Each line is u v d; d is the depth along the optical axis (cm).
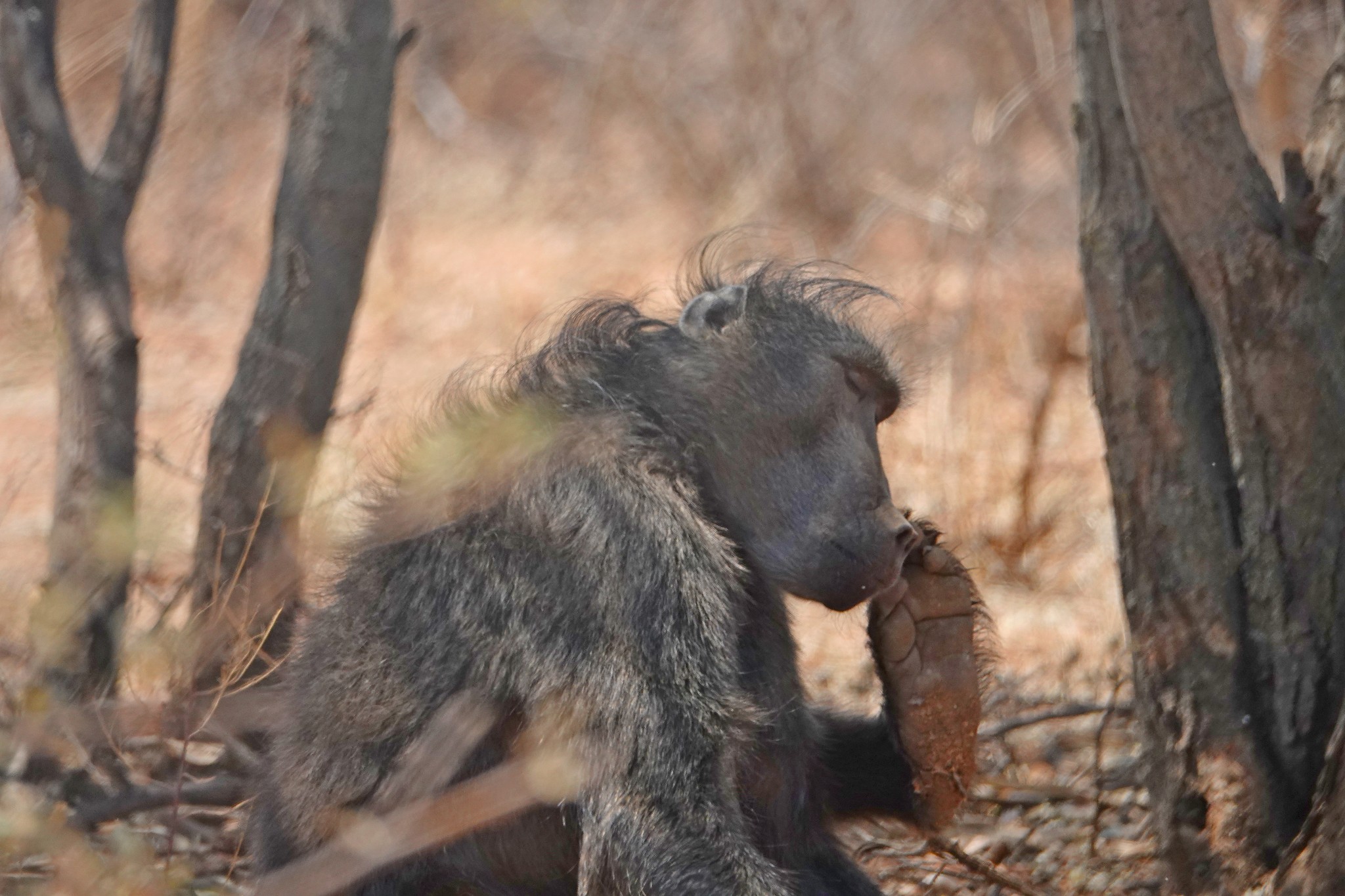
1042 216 2542
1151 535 805
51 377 2114
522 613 774
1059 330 1958
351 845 743
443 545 806
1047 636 1407
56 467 1034
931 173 2678
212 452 1026
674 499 804
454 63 3747
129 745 1077
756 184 2780
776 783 844
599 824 746
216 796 989
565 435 816
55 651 996
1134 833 1012
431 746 769
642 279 2609
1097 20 809
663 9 3309
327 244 1022
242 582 996
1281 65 1973
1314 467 770
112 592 1009
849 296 939
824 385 853
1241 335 768
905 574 848
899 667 838
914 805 902
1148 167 765
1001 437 1830
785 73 2741
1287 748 777
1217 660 788
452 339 2364
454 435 845
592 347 877
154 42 1052
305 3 1023
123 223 1049
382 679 798
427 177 3409
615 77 3441
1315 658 773
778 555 846
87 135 2909
